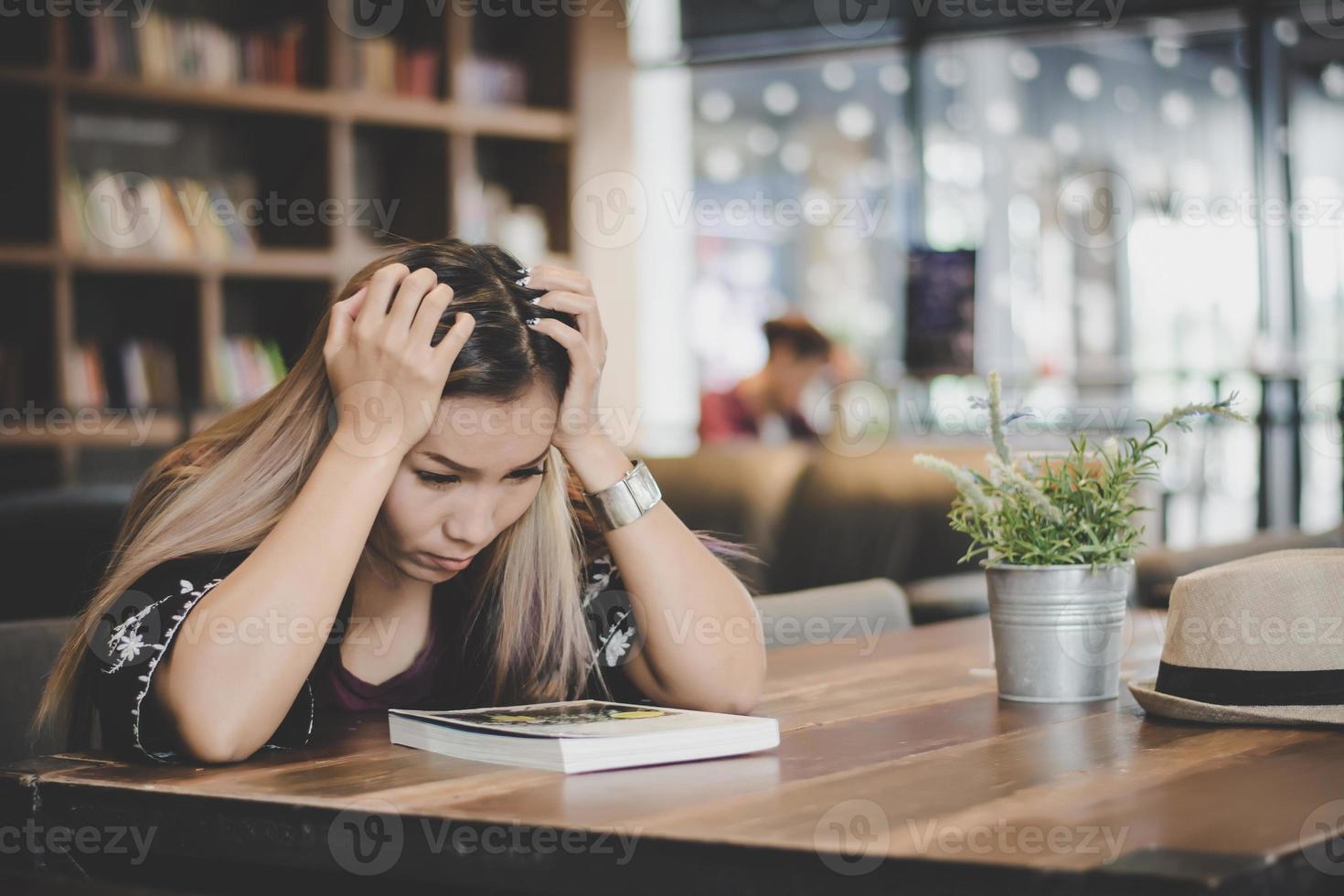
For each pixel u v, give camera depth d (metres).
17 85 4.78
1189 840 0.85
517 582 1.45
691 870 0.88
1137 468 1.45
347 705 1.46
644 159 7.54
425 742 1.22
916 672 1.66
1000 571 1.43
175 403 5.17
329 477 1.25
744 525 3.59
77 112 5.13
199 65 5.17
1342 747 1.15
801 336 5.48
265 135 5.55
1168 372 6.21
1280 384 6.25
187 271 5.15
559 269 1.38
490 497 1.29
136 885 1.13
